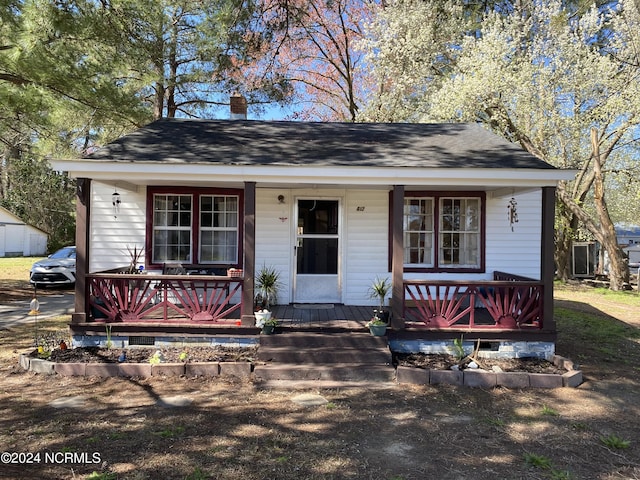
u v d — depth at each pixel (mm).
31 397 5102
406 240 8812
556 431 4430
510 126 16359
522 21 15633
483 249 8742
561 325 9820
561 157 17156
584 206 20297
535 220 8805
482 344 6820
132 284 7746
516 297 6816
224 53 13984
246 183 6656
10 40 8680
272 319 6789
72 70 9242
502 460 3820
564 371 6105
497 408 5012
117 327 6629
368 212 8727
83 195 6633
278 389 5496
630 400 5320
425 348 6727
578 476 3576
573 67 15406
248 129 9398
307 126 9930
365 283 8703
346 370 5871
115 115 10906
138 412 4715
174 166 6531
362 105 22484
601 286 17078
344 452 3912
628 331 9312
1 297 12625
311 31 20141
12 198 29344
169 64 16219
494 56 14953
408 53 16516
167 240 8656
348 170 6582
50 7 8062
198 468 3586
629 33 14969
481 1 18750
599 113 15555
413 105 17969
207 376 5859
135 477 3432
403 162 6902
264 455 3830
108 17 9078
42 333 8156
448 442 4152
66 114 10867
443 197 8758
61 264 14086
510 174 6551
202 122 9883
